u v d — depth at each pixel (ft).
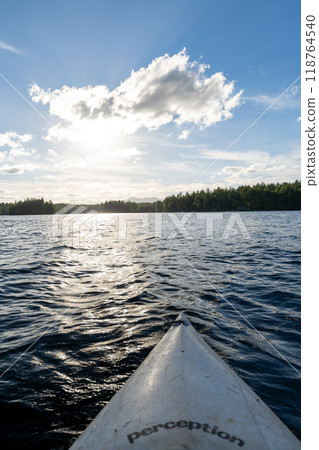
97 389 8.45
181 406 5.76
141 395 6.52
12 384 8.69
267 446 5.20
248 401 6.55
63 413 7.47
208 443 4.80
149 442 4.91
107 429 5.73
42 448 6.39
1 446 6.44
